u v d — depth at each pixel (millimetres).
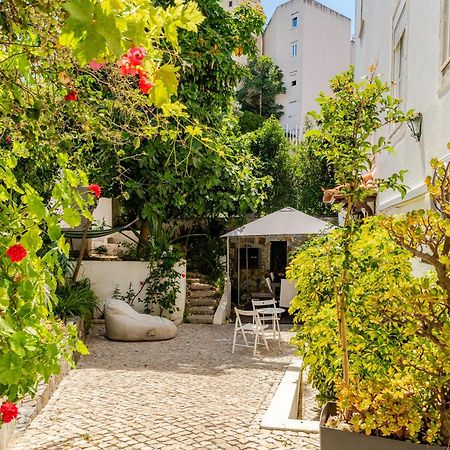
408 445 3061
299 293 4938
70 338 2953
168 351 8742
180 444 4328
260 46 35812
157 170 10539
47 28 2352
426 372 3158
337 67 33031
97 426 4777
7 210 2682
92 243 13727
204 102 11273
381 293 3539
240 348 9078
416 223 3092
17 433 4391
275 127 19609
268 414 5043
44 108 2947
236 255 15984
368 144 3566
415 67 6207
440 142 4984
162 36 2178
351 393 3334
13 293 2512
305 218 11609
